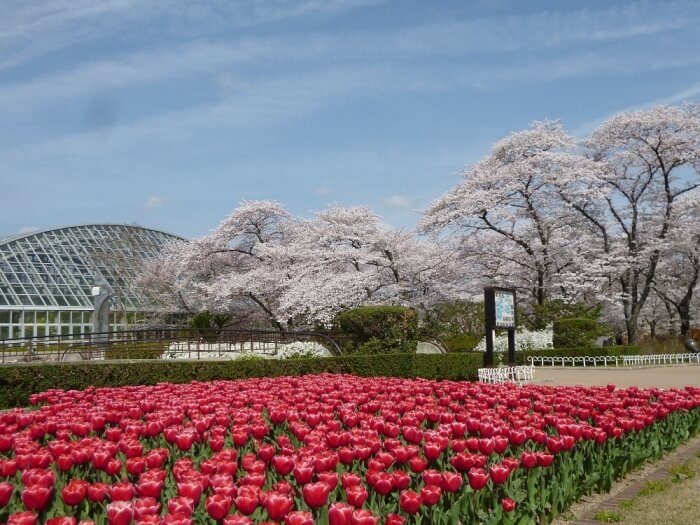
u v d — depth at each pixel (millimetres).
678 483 7688
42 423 7809
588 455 7168
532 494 5734
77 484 4484
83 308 46562
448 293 33219
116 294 48812
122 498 4422
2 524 4574
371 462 5133
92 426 7574
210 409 8391
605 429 7469
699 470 8297
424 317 33312
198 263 37562
